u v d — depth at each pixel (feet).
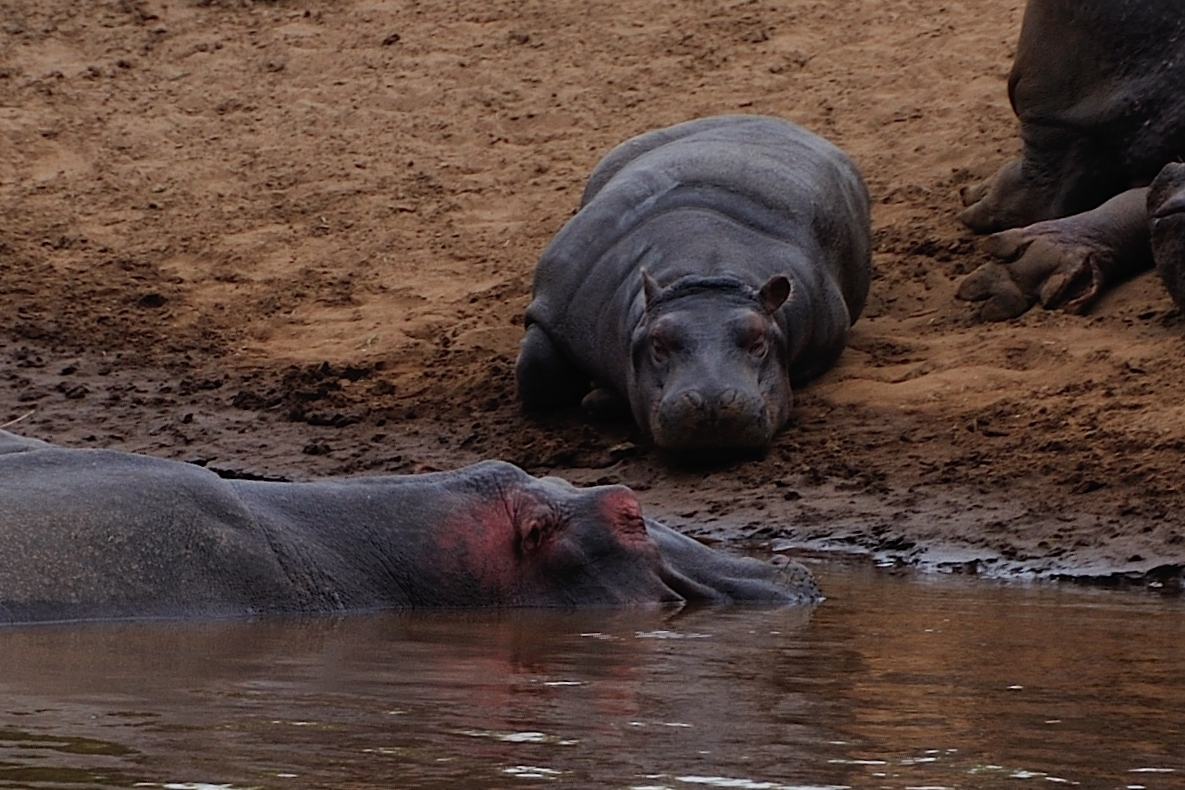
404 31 145.38
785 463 75.05
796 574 49.65
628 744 26.45
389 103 135.74
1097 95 95.04
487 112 132.57
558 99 132.77
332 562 43.98
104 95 140.87
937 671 35.35
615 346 82.69
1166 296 86.28
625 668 34.83
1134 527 62.59
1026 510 65.98
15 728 26.55
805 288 83.05
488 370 93.71
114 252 118.11
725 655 37.06
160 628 39.27
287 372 96.53
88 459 43.16
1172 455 68.28
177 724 27.25
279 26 148.66
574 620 42.78
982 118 117.08
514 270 110.42
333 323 106.01
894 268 99.30
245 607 42.14
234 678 32.32
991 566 60.59
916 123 118.83
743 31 136.15
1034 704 31.37
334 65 142.10
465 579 45.14
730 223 84.48
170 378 97.76
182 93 140.77
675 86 131.64
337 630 39.93
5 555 40.06
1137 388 76.02
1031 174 99.25
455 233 116.98
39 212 123.95
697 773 24.38
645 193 86.94
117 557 41.11
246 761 24.44
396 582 44.57
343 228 119.55
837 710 30.17
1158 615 47.42
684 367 75.72
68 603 40.09
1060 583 57.26
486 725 27.84
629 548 46.98
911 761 25.70
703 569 48.47
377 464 81.10
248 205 124.16
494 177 124.26
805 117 122.62
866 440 76.69
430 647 37.45
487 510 45.93
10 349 101.30
